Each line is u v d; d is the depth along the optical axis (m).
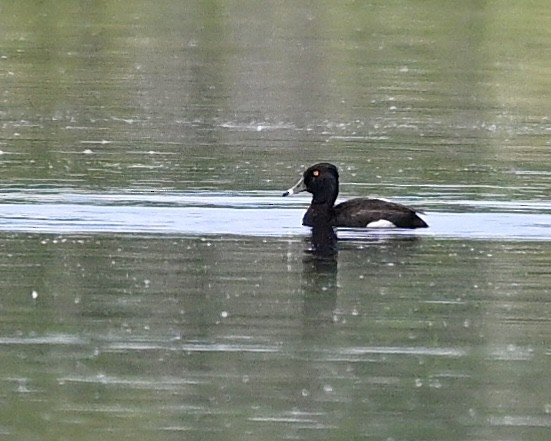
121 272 17.70
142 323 15.71
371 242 19.59
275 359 14.62
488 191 23.00
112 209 21.00
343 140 28.31
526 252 19.03
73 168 24.19
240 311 16.20
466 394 13.67
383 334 15.49
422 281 17.55
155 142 27.47
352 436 12.55
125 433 12.52
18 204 21.11
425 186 23.44
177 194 22.12
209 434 12.52
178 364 14.38
